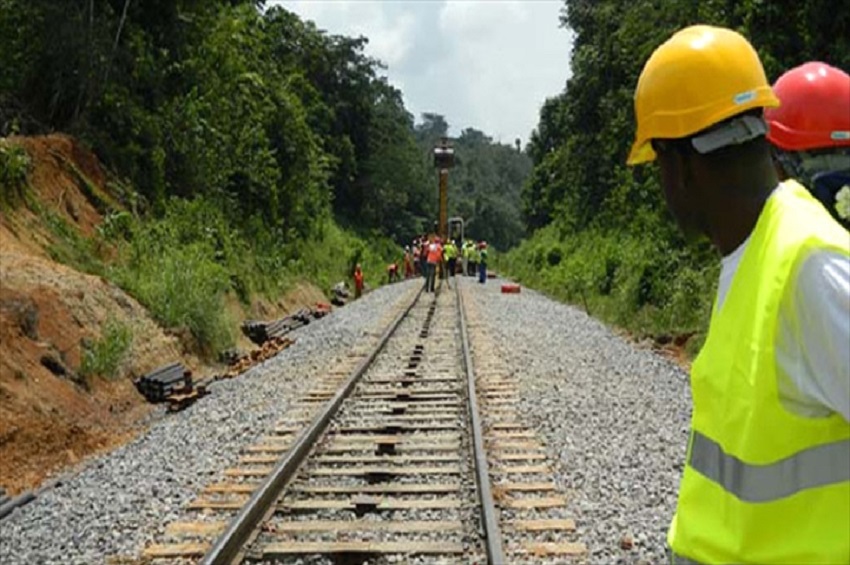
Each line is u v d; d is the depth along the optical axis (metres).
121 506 6.73
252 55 32.59
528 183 66.12
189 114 22.09
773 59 17.08
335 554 5.57
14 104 17.31
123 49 19.55
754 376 1.65
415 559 5.54
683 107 1.82
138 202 18.36
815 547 1.58
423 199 79.62
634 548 5.64
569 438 8.57
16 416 8.62
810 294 1.58
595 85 41.16
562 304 27.77
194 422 9.79
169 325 13.90
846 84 2.78
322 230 38.22
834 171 2.51
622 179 35.44
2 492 7.11
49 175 15.41
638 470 7.43
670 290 20.45
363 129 65.81
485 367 13.20
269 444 8.46
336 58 63.34
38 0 17.84
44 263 12.09
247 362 14.44
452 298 28.27
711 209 1.84
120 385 11.12
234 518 5.87
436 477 7.32
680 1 30.42
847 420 1.56
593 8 47.91
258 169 27.72
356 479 7.34
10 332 9.73
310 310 23.45
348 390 11.10
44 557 5.73
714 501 1.77
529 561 5.43
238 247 22.08
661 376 12.56
